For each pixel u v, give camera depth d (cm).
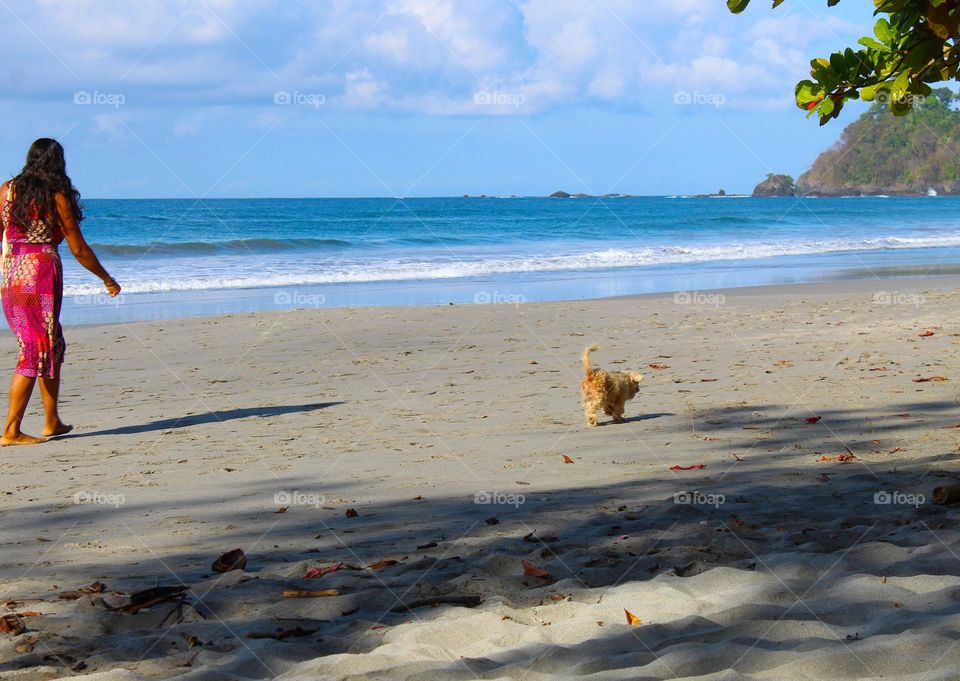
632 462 670
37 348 796
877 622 329
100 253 3103
